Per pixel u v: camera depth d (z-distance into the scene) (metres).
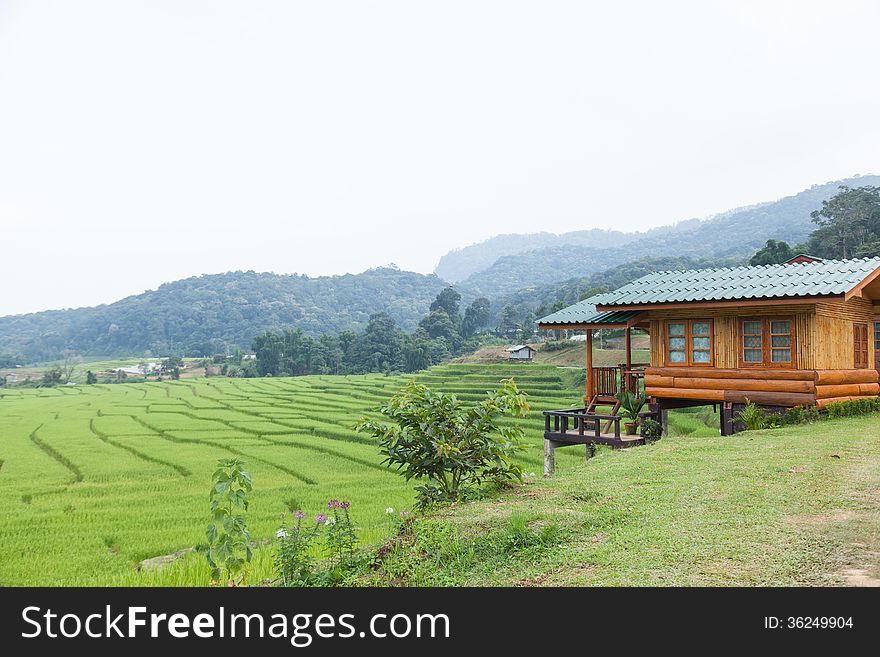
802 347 17.47
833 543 7.10
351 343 137.38
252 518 21.73
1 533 20.39
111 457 36.25
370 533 13.70
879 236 83.88
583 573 6.74
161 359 188.38
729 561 6.73
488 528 8.23
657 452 13.99
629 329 20.59
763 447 13.82
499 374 73.81
